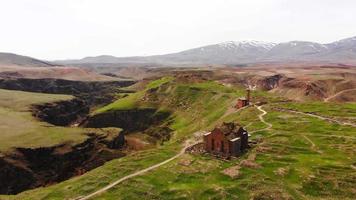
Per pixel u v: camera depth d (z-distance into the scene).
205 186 68.62
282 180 69.75
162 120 183.00
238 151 84.69
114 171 79.12
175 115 181.62
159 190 68.00
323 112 132.25
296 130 106.44
